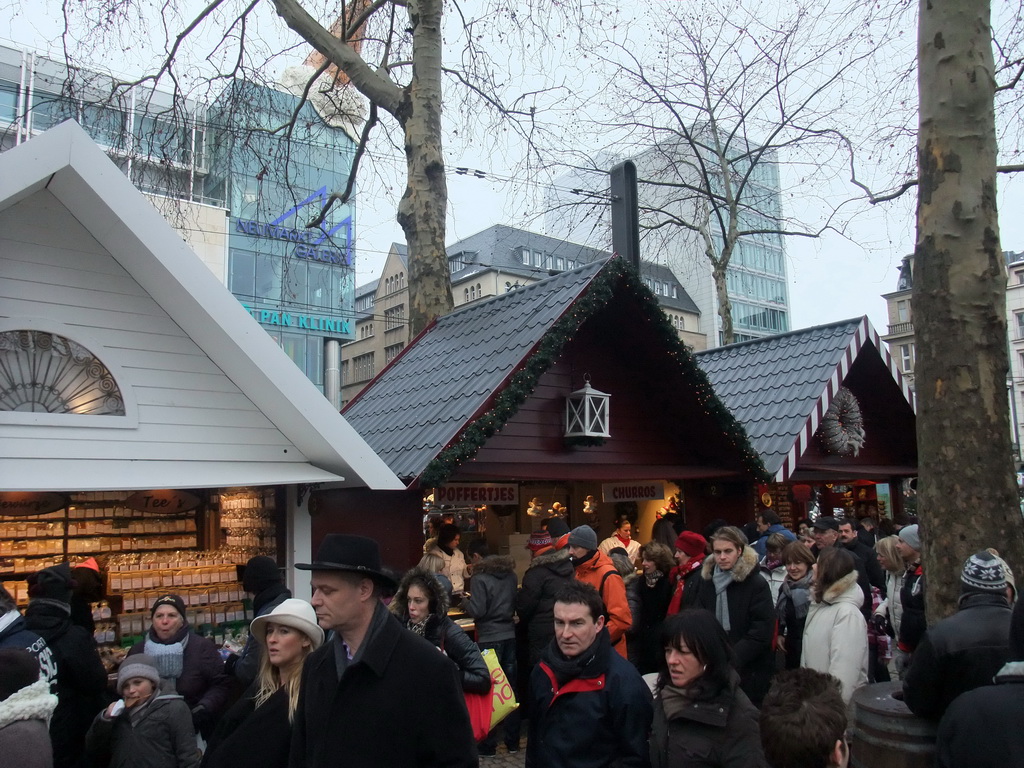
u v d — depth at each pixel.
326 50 12.21
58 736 4.41
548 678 3.66
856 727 3.95
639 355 9.74
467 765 2.74
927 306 6.20
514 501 9.73
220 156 14.33
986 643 3.43
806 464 12.55
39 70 18.64
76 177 5.48
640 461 9.98
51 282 5.91
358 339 70.19
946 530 5.90
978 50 6.18
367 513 7.78
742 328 68.06
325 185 19.27
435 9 11.91
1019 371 63.44
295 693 3.29
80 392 5.99
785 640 6.31
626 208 12.57
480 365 8.49
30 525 7.84
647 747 3.45
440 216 11.67
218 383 6.58
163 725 4.14
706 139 26.36
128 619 7.22
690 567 6.49
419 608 5.34
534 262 59.12
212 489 8.45
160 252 5.75
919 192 6.39
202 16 12.34
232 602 7.70
